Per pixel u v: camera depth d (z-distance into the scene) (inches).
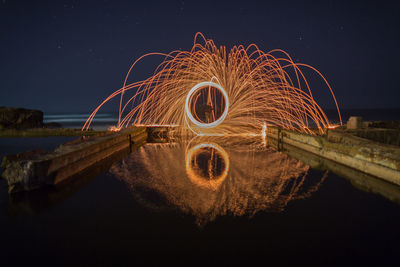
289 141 502.9
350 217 176.9
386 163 257.3
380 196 216.2
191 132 675.4
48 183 240.8
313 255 132.9
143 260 128.3
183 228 161.0
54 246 142.4
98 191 229.1
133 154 406.6
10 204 200.1
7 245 144.0
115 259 129.6
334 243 144.3
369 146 286.4
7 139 597.0
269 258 130.0
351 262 127.3
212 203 200.8
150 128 674.8
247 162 345.1
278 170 301.7
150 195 219.3
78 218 176.1
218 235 152.2
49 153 264.7
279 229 159.6
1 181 255.0
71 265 125.6
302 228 161.0
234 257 130.5
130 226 164.1
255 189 234.5
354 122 410.3
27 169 226.5
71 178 267.9
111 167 317.7
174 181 258.8
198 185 246.4
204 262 126.4
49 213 184.4
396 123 454.3
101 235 153.4
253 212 184.5
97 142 350.3
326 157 366.6
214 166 322.7
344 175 279.9
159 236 151.3
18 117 819.4
